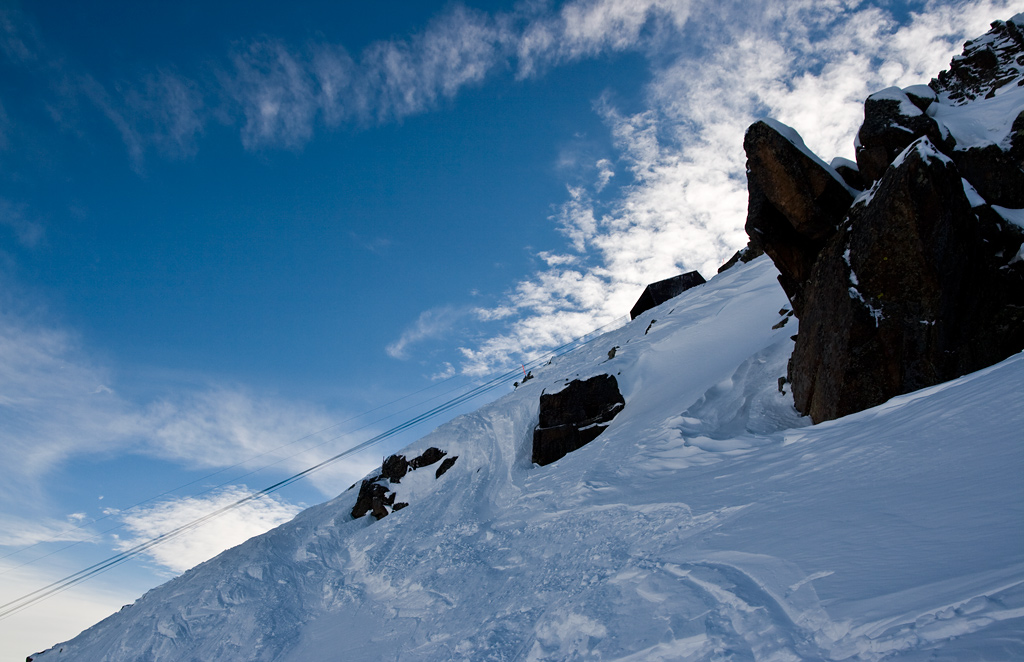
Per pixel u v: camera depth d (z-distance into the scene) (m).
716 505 8.63
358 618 13.41
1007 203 9.89
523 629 7.99
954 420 6.70
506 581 11.15
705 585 5.92
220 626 15.44
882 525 5.11
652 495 10.99
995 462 5.19
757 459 10.09
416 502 20.28
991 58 11.66
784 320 17.97
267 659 13.23
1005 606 3.11
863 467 6.94
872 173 11.27
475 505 17.83
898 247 9.64
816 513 6.22
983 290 9.40
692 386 17.61
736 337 19.69
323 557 18.31
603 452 15.77
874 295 9.97
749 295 22.39
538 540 12.27
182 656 14.80
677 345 21.14
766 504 7.49
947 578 3.77
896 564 4.34
